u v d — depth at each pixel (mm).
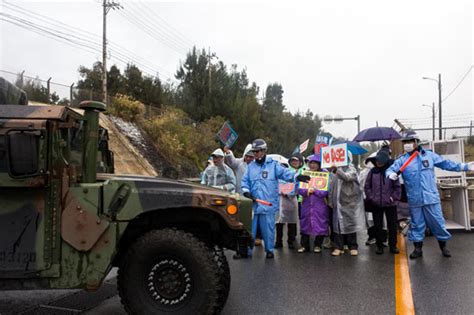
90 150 4121
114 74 29469
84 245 3830
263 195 7055
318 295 5023
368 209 7578
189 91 34156
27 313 4508
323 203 7402
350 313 4406
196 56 35188
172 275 3947
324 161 7219
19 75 19812
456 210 9500
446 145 9562
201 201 4008
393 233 7312
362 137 11375
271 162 7172
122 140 20031
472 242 8055
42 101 20500
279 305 4688
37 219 3822
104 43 29078
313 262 6770
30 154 3664
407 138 6973
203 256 3916
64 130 3984
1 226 3820
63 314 4469
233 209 4070
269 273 6098
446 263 6488
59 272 3842
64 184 3861
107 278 6000
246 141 33188
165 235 3959
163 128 23703
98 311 4562
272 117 44344
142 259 3938
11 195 3824
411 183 6922
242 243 4445
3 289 3854
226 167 8148
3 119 3721
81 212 3854
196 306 3873
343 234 7465
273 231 7133
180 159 23641
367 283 5484
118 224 3891
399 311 4418
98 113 4262
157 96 29219
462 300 4738
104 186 3918
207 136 28484
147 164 19766
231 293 5145
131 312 3961
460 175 9336
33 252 3818
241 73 40562
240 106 33406
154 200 3934
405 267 6289
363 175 8719
